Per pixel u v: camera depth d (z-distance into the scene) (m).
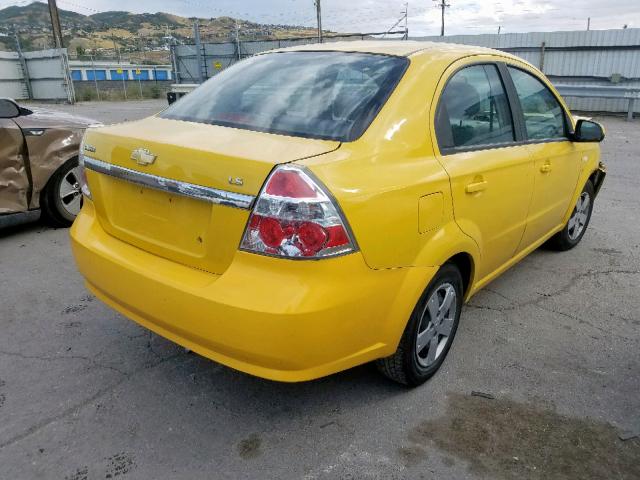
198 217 2.34
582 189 4.70
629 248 5.14
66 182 5.37
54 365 3.07
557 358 3.23
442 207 2.65
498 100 3.33
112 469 2.33
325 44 3.36
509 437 2.55
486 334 3.49
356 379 2.98
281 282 2.13
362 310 2.30
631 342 3.44
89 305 3.79
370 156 2.38
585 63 18.66
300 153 2.26
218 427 2.59
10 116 4.86
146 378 2.96
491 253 3.31
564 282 4.34
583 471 2.35
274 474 2.32
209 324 2.23
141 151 2.46
